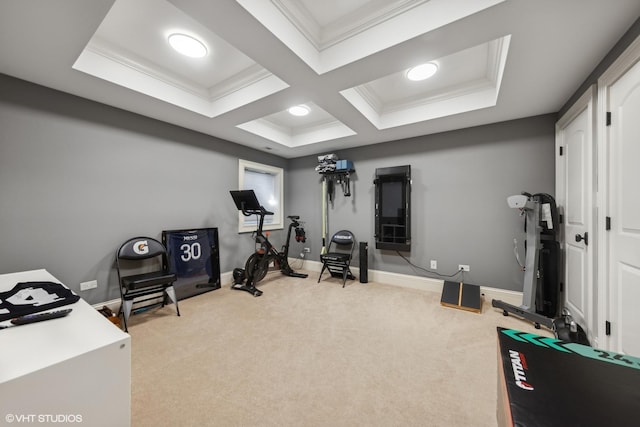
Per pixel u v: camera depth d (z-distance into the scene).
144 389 1.53
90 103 2.42
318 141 3.84
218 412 1.36
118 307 2.58
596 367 0.71
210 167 3.54
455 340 2.11
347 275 4.04
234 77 2.49
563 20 1.40
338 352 1.93
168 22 1.76
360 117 2.84
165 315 2.62
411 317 2.57
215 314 2.64
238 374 1.68
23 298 1.26
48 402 0.72
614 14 1.35
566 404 0.57
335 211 4.35
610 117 1.69
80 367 0.78
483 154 3.06
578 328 1.99
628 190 1.51
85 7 1.35
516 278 2.91
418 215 3.52
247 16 1.42
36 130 2.12
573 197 2.24
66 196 2.29
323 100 2.45
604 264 1.73
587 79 1.97
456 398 1.46
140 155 2.79
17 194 2.04
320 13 1.72
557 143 2.59
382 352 1.93
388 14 1.64
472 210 3.14
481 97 2.56
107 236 2.54
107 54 2.04
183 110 2.66
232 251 3.84
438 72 2.37
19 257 2.05
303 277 4.09
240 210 3.58
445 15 1.46
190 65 2.29
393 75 2.41
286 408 1.39
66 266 2.29
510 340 0.86
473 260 3.14
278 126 3.89
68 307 1.18
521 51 1.67
